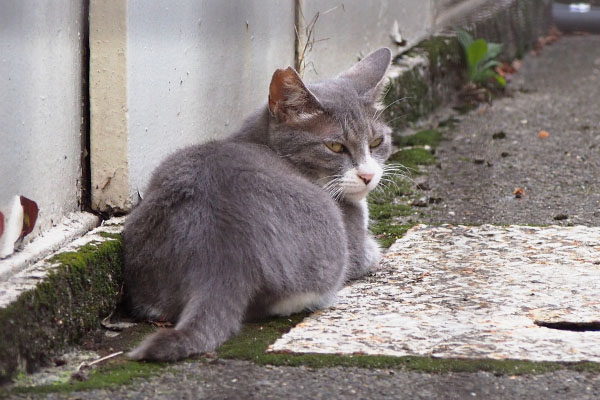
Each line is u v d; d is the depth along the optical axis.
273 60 10.54
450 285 7.43
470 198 10.42
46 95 6.61
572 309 6.72
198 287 6.20
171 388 5.32
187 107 8.34
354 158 7.78
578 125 14.01
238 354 5.84
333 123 7.70
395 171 11.18
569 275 7.58
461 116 14.72
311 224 6.71
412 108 13.80
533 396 5.21
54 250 6.40
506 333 6.21
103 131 7.33
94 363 5.78
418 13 15.47
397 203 10.30
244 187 6.55
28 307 5.57
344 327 6.41
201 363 5.72
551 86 17.02
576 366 5.61
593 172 11.45
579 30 23.27
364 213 8.06
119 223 7.24
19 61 6.14
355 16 13.02
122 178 7.39
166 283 6.52
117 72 7.23
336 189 7.76
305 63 11.31
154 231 6.60
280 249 6.46
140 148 7.54
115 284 6.68
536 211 9.88
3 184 5.94
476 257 8.20
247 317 6.62
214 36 8.83
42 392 5.25
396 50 14.52
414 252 8.41
